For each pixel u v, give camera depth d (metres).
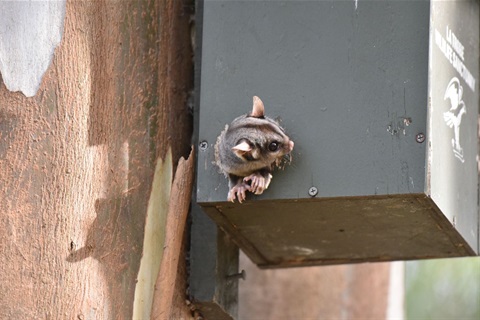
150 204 12.19
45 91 11.48
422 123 11.25
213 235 12.80
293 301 19.75
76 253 11.26
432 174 11.25
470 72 13.04
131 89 12.23
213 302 12.69
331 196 11.35
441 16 11.94
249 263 19.84
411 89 11.37
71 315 11.12
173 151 12.74
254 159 11.26
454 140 12.16
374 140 11.36
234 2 12.15
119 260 11.66
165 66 12.84
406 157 11.21
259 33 12.02
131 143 12.10
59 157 11.37
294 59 11.84
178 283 12.59
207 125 11.93
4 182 11.24
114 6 12.20
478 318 21.72
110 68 12.01
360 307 20.14
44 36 11.59
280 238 13.02
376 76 11.51
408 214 11.80
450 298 21.97
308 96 11.69
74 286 11.18
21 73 11.48
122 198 11.82
